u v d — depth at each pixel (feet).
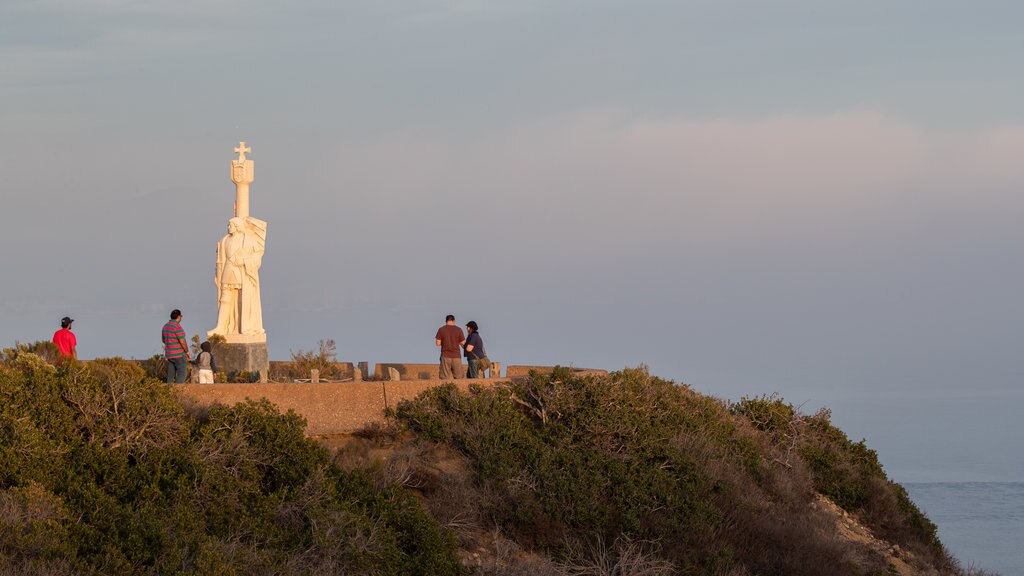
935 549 310.04
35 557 150.30
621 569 203.72
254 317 289.94
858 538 283.38
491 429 229.04
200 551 161.68
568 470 226.38
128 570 155.43
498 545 201.67
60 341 234.38
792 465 295.07
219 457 186.60
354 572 177.17
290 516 183.73
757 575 224.94
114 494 172.86
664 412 263.29
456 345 271.90
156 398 188.85
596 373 269.23
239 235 289.74
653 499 226.99
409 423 229.86
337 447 216.95
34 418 177.58
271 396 216.95
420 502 203.10
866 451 326.85
